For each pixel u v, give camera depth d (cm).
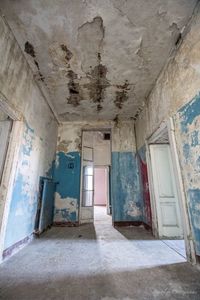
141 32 214
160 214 320
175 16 192
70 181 452
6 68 201
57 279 161
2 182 214
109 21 200
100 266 189
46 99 365
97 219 538
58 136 486
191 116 193
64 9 186
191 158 194
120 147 464
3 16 190
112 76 300
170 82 248
